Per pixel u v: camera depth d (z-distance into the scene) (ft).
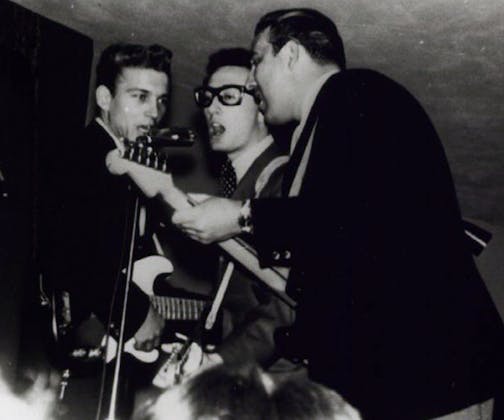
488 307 5.79
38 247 8.98
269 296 8.87
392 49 10.23
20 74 8.63
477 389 5.47
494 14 9.29
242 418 2.76
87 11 10.11
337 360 5.49
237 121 10.22
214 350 9.02
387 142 5.91
